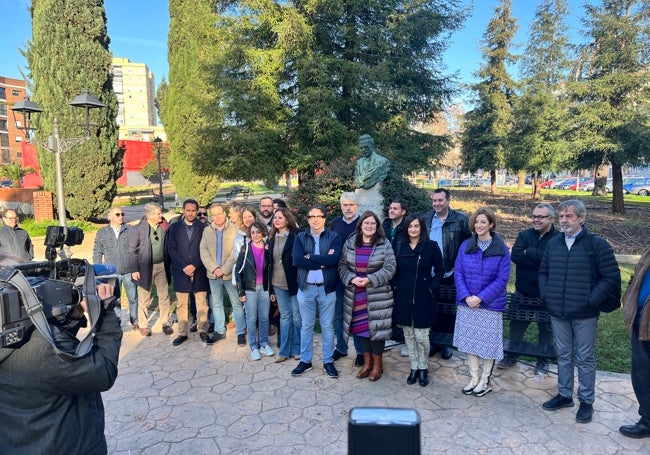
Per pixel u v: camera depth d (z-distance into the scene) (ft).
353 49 48.39
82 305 5.43
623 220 44.98
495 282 12.05
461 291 12.49
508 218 47.29
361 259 13.60
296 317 15.44
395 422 3.34
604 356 15.21
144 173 125.90
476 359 12.75
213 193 67.92
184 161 65.46
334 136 47.32
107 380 5.12
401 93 47.65
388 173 23.70
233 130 47.26
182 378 14.19
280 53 47.06
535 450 10.00
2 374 4.69
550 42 81.51
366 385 13.51
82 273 5.54
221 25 49.11
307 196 26.73
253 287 15.51
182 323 17.26
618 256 30.66
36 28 46.78
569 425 11.03
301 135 50.37
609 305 10.99
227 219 17.37
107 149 50.55
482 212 12.34
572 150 53.67
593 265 10.98
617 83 51.44
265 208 18.98
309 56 45.68
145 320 18.49
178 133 64.28
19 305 4.56
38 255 35.86
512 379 13.78
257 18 47.70
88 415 5.37
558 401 11.80
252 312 15.60
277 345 17.12
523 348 13.37
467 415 11.59
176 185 67.77
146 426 11.30
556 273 11.45
